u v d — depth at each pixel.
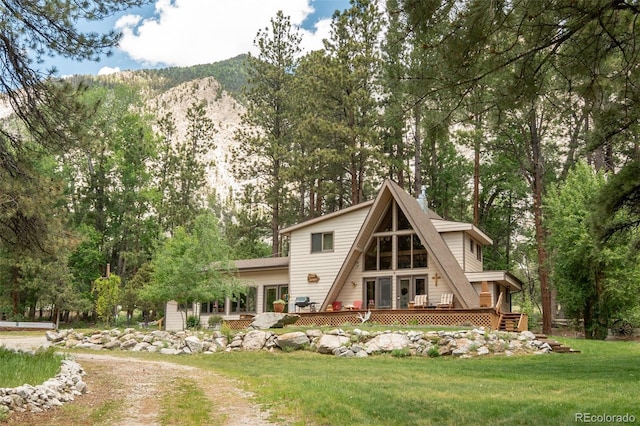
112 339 24.02
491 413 9.41
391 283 28.88
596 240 17.84
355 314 25.73
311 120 43.31
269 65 52.94
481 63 10.29
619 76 11.67
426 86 10.55
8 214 14.49
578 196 33.84
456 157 51.97
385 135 47.50
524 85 10.71
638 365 16.73
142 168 53.09
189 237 30.16
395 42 10.38
